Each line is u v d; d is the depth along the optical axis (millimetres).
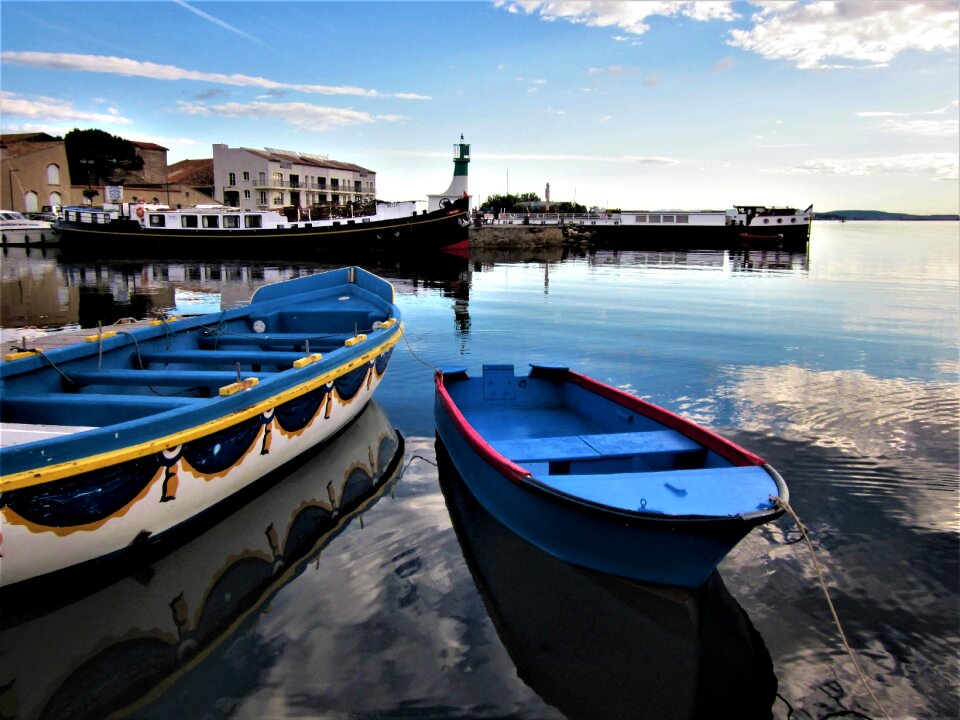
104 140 68125
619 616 5113
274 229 43500
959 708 4211
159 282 29750
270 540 6160
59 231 44219
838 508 6863
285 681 4379
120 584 5438
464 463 7062
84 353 7621
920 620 5066
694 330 17578
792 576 5633
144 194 68500
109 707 4164
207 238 43219
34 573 4941
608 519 4824
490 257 48438
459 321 19109
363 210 53656
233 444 6180
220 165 70938
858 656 4676
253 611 5090
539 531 5590
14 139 66500
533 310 21406
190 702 4203
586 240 63250
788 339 16234
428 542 6121
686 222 61469
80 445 4754
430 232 46250
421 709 4141
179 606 5160
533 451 6242
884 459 8156
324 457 8156
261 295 11516
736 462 5797
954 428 9328
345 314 11359
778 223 59312
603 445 6395
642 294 26016
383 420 9648
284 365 9641
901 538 6266
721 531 4555
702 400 10734
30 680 4391
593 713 4133
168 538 5879
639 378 12227
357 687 4320
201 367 9438
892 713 4176
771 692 4340
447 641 4770
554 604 5234
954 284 29703
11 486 4414
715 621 5047
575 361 13703
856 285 29344
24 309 21547
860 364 13453
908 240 95062
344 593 5332
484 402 9031
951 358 14031
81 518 4902
